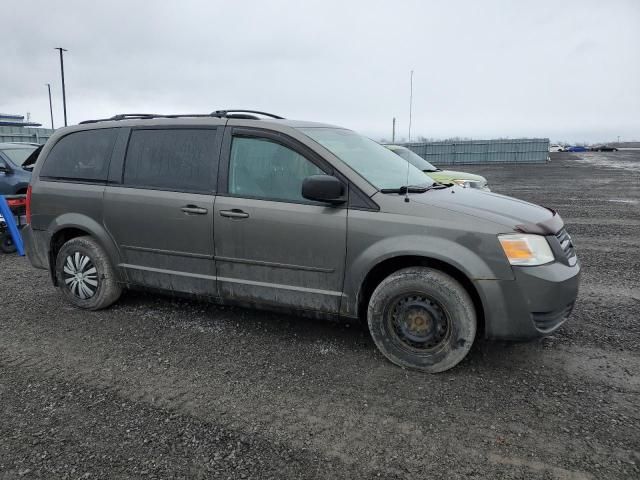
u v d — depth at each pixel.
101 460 2.52
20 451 2.60
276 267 3.79
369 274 3.58
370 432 2.76
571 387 3.21
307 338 4.04
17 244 7.11
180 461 2.52
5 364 3.61
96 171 4.56
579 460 2.50
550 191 17.50
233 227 3.88
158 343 3.96
